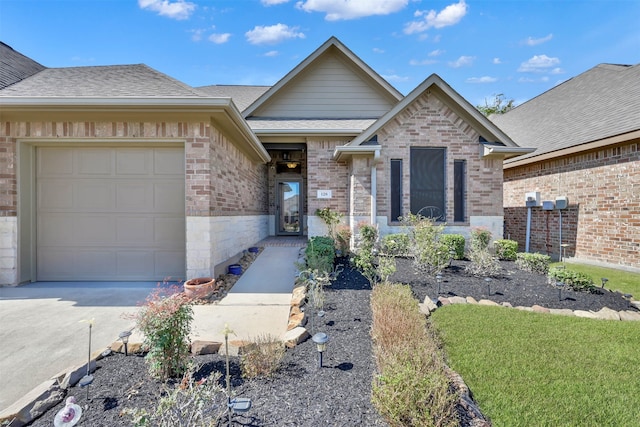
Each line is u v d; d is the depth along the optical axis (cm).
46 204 658
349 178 1018
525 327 402
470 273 641
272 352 291
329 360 303
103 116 607
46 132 619
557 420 242
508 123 1541
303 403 237
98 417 223
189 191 623
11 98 545
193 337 367
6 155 619
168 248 662
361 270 658
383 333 313
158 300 302
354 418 219
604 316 447
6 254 623
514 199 1230
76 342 382
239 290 602
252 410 229
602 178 881
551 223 1054
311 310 441
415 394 209
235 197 830
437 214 893
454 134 895
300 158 1441
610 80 1157
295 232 1452
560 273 558
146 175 661
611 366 317
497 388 279
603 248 875
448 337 373
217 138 675
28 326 429
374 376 246
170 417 196
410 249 741
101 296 562
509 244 803
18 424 222
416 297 504
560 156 987
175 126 624
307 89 1252
